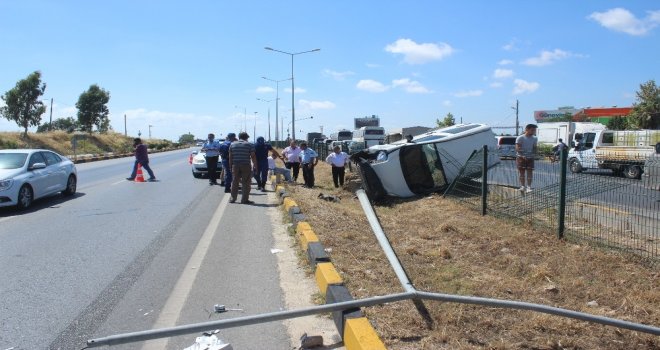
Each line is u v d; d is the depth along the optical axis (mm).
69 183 14453
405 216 10227
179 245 8008
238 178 12828
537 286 5484
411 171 13188
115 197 14242
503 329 4277
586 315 4160
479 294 5211
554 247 6949
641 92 41094
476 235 7883
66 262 7008
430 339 4039
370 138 48219
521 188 9320
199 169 20859
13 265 6867
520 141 10641
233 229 9273
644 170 8344
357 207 12023
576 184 8008
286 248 7664
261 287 5797
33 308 5234
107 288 5863
